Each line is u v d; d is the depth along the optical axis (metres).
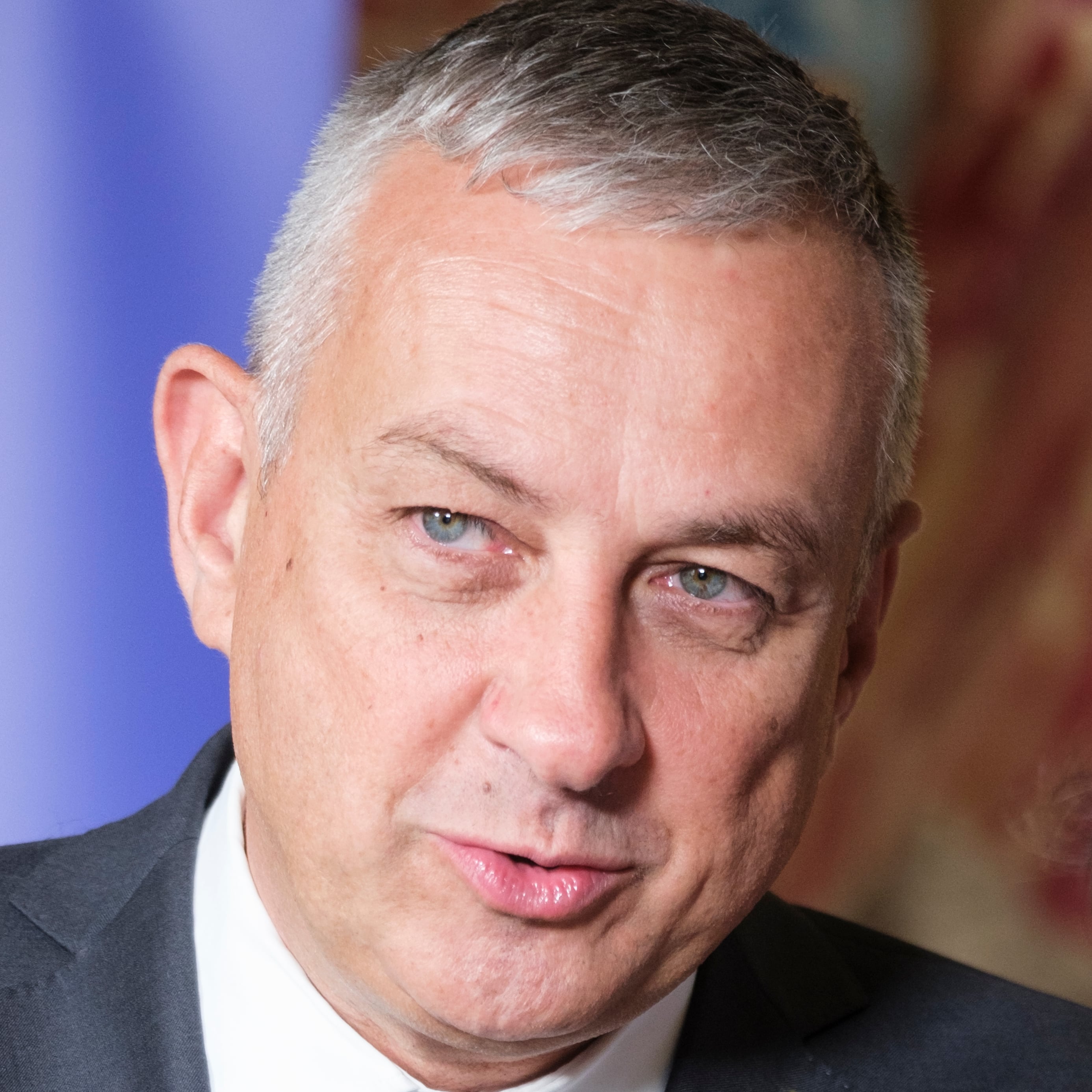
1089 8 10.31
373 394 3.04
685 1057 3.96
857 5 10.00
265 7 8.28
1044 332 10.66
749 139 3.05
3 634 7.79
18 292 7.75
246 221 8.31
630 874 3.13
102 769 8.04
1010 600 10.77
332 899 3.16
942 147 10.41
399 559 3.03
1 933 3.85
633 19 3.27
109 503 8.02
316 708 3.11
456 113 3.16
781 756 3.31
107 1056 3.62
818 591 3.24
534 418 2.87
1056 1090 4.27
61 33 7.77
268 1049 3.57
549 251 2.94
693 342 2.93
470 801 2.99
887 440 3.44
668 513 2.91
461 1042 3.23
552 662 2.91
